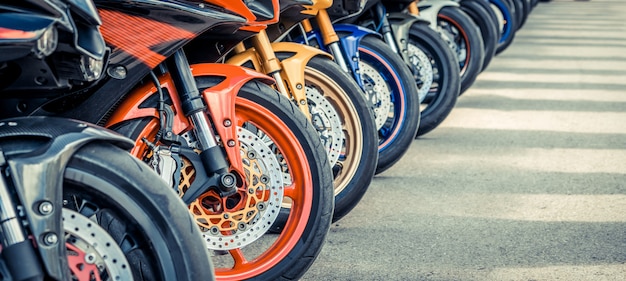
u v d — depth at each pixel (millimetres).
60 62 2502
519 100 8336
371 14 5867
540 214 4707
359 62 5004
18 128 2312
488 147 6371
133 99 3102
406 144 5223
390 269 3867
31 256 2193
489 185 5316
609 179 5465
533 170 5691
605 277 3779
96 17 2449
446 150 6277
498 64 10742
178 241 2402
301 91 4043
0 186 2203
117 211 2393
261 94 3340
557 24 16328
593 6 21312
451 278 3756
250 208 3312
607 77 9734
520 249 4133
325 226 3395
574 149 6312
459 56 7453
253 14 3400
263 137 3814
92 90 2973
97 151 2381
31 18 2277
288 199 4133
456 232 4391
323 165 3398
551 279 3744
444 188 5246
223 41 3455
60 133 2316
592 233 4379
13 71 2480
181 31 3047
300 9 4164
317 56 4285
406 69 5195
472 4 8297
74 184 2344
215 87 3174
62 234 2238
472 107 7977
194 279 2408
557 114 7641
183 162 3150
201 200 3246
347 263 3945
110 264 2361
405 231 4410
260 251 4102
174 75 3115
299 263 3381
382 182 5398
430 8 7211
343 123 4359
